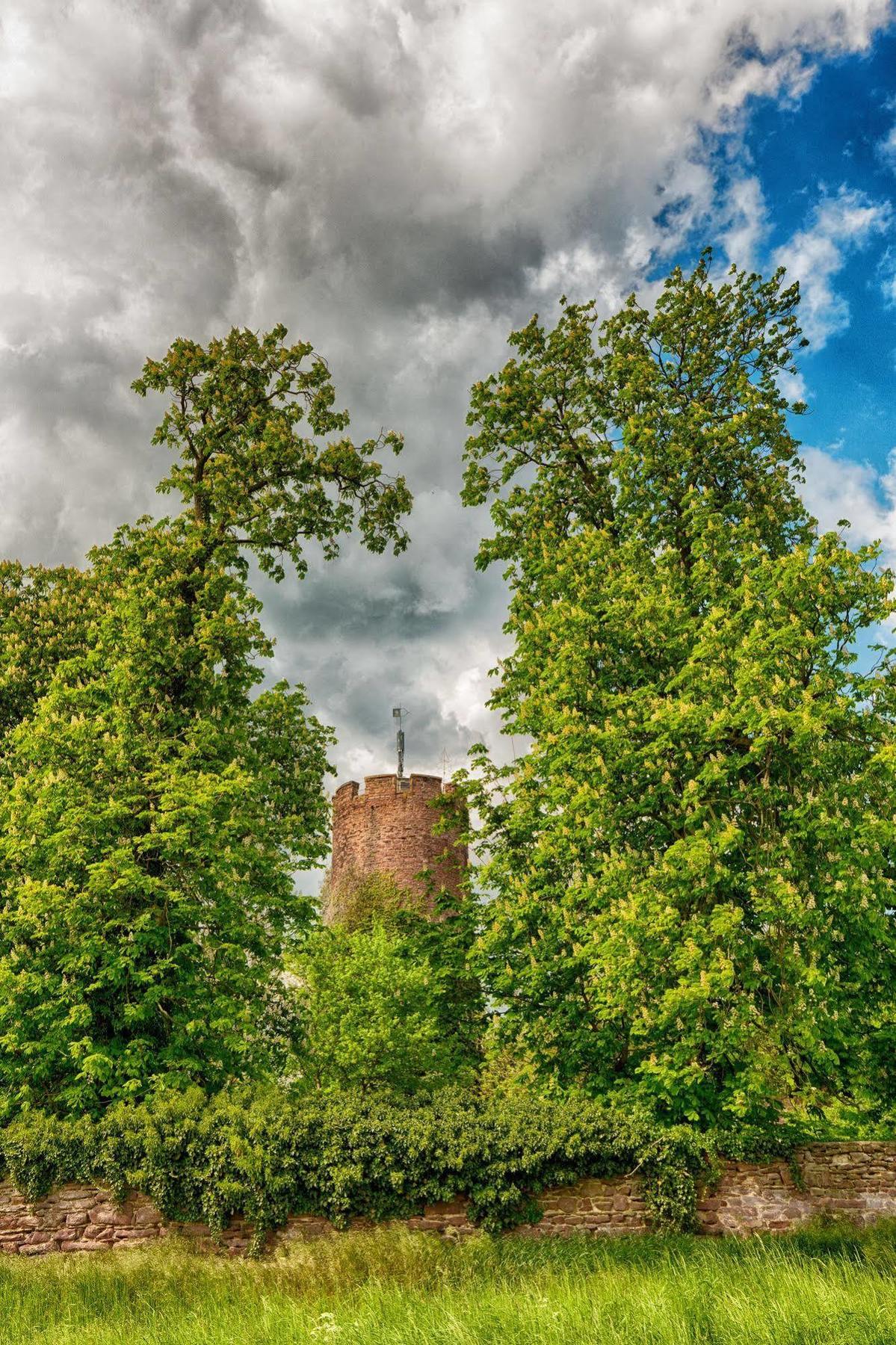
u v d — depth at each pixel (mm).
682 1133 12516
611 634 16469
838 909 12188
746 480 18281
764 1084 12227
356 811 40250
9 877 17375
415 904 31812
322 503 23500
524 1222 11930
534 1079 15984
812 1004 12242
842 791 12961
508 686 18828
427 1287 9742
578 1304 6918
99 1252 11539
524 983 15992
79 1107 15414
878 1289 6992
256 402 22703
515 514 20188
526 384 20500
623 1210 12180
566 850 15562
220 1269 10617
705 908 13625
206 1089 16469
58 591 24344
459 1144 12023
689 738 14812
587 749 15242
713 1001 12883
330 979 23188
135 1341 7891
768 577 14445
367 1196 11781
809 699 12953
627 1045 14977
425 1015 21703
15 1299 9914
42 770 17297
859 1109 13234
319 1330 6566
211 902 17531
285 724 23094
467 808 20547
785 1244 11273
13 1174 12180
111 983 16203
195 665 19438
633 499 18250
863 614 13672
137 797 16703
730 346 19656
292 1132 11969
